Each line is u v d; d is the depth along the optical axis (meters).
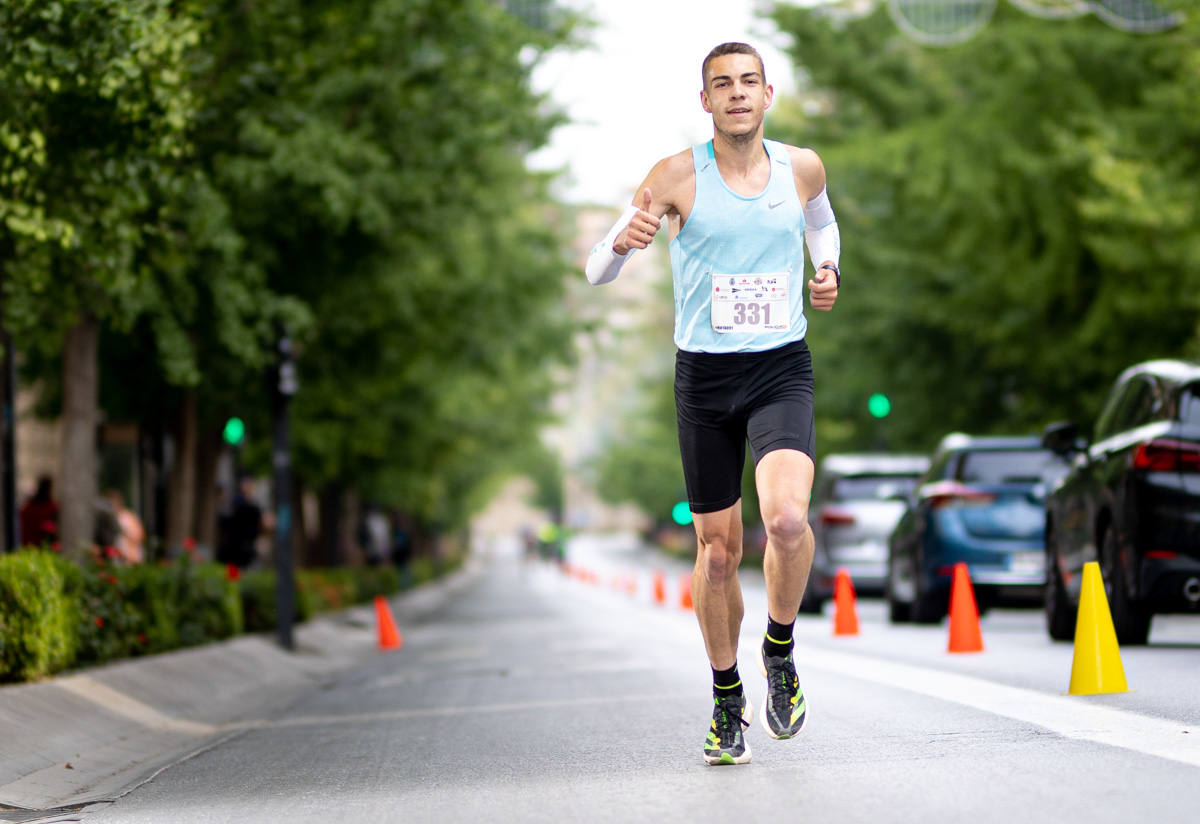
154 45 18.19
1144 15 41.84
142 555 35.03
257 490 74.94
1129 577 20.42
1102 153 42.59
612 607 56.59
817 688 17.89
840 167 51.88
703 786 10.95
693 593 11.68
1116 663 15.41
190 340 32.47
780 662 11.62
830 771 11.26
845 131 59.53
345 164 31.34
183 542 38.47
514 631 41.53
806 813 9.62
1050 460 29.80
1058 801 9.59
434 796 11.48
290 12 27.08
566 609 57.78
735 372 11.07
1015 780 10.43
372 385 42.47
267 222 32.38
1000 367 59.50
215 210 25.84
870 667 20.41
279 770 13.86
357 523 82.62
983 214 50.53
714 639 11.68
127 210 21.27
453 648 35.16
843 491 39.53
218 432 43.34
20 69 17.31
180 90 20.11
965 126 50.22
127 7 17.36
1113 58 48.50
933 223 55.16
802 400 11.05
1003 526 29.61
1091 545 22.09
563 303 52.94
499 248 45.88
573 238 52.09
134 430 41.00
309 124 29.69
